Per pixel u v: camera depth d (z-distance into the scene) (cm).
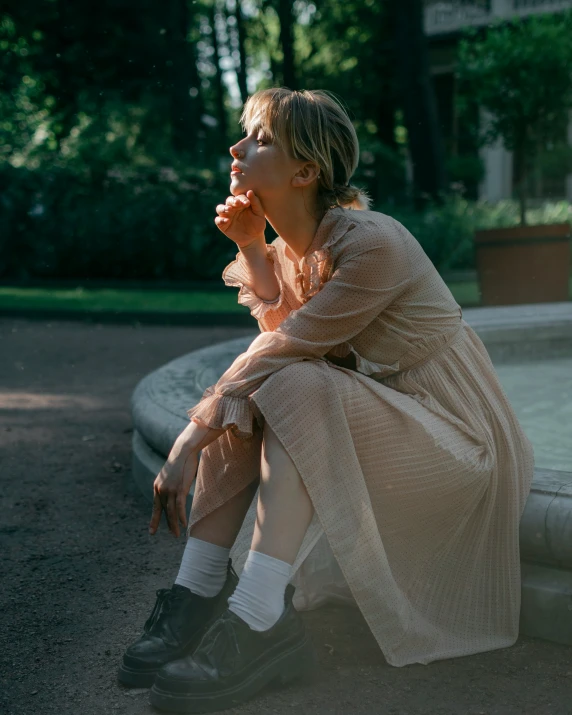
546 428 305
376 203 1565
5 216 1328
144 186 1312
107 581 227
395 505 172
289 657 162
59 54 1622
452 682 165
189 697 156
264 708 158
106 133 1426
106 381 575
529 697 158
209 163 1455
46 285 1298
